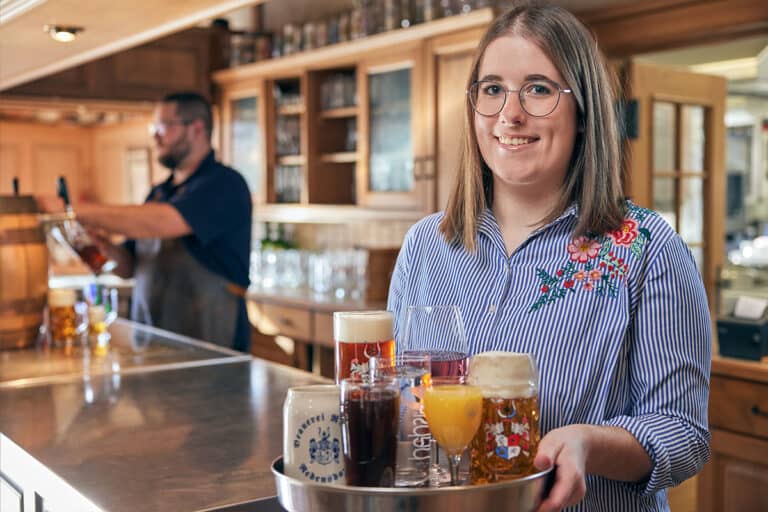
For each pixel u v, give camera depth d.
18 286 2.57
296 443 1.16
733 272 4.34
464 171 1.44
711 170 4.36
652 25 3.43
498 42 1.32
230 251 3.38
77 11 2.21
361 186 4.34
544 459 1.05
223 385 2.12
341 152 4.73
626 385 1.29
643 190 4.00
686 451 1.20
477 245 1.42
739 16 3.16
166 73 4.99
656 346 1.26
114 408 1.89
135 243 3.53
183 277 3.38
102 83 4.78
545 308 1.32
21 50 2.80
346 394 1.10
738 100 6.54
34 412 1.86
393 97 4.12
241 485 1.39
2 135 5.91
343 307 4.12
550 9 1.33
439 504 0.99
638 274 1.28
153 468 1.48
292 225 5.55
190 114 3.38
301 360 4.44
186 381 2.16
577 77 1.29
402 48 4.01
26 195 2.62
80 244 2.94
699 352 1.27
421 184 3.97
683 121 4.23
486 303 1.38
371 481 1.09
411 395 1.13
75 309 2.71
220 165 3.43
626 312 1.28
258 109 4.90
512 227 1.40
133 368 2.32
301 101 4.75
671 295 1.26
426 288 1.49
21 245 2.57
